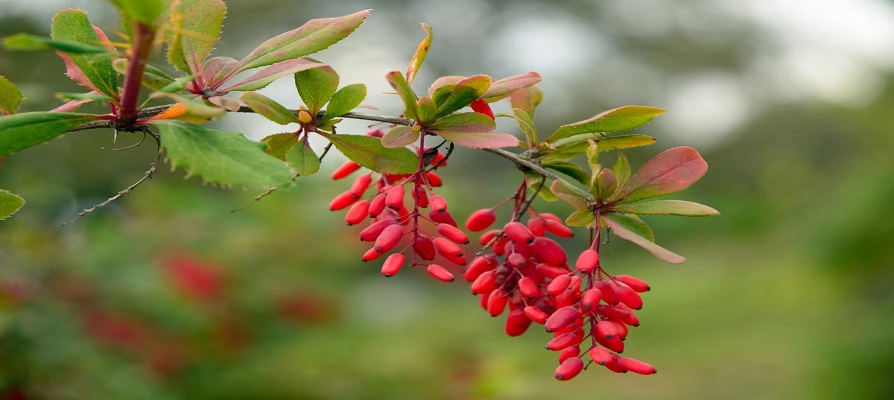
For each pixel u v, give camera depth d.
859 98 8.73
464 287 11.20
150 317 4.46
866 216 6.93
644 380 10.35
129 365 4.10
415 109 1.48
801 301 12.20
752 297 13.84
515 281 1.70
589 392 9.73
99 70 1.40
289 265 5.31
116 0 1.21
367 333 5.43
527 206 1.72
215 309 4.75
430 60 24.64
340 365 4.39
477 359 4.54
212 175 1.28
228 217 5.36
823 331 7.23
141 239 4.96
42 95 2.40
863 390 6.37
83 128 1.38
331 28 1.54
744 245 19.39
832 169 19.92
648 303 15.16
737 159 28.64
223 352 4.67
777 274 14.83
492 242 1.77
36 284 3.85
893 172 6.93
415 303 9.09
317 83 1.53
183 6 1.47
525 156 1.72
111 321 4.25
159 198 5.20
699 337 12.20
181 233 5.09
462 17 24.56
